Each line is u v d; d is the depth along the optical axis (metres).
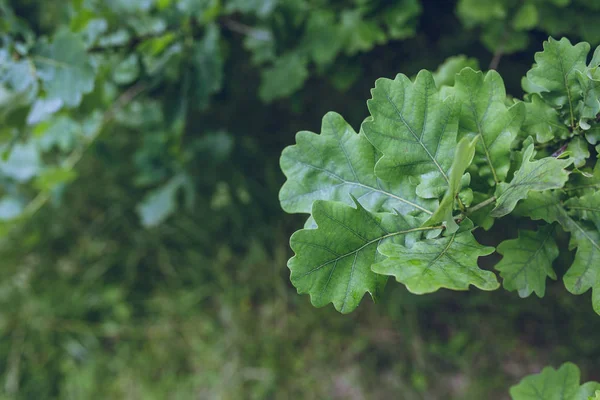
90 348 1.60
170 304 1.60
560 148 0.61
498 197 0.58
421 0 1.26
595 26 0.96
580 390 0.65
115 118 1.24
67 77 0.83
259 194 1.60
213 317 1.59
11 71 0.84
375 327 1.48
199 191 1.62
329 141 0.61
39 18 1.39
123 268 1.66
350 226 0.57
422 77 0.58
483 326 1.41
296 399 1.46
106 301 1.62
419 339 1.44
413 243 0.57
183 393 1.52
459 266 0.55
